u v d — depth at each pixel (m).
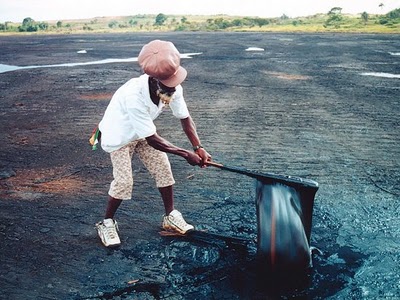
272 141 6.22
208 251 3.37
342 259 3.26
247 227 3.75
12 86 12.10
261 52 22.73
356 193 4.40
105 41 37.81
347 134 6.55
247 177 4.87
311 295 2.86
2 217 4.00
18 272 3.15
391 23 61.81
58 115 8.22
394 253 3.33
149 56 2.83
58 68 16.69
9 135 6.83
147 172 5.05
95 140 3.36
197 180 4.80
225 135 6.58
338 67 15.52
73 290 2.95
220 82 12.18
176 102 3.23
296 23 80.38
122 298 2.86
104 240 3.46
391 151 5.73
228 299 2.82
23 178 4.97
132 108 3.00
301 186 2.94
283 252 2.95
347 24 69.81
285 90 10.62
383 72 14.05
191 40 36.41
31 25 93.69
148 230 3.71
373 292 2.88
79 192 4.56
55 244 3.53
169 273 3.11
